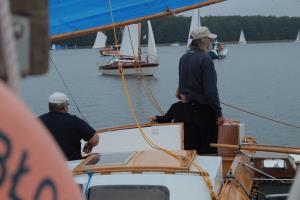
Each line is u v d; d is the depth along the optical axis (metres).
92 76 48.06
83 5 6.27
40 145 0.98
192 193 3.71
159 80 42.66
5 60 0.90
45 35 1.05
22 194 0.96
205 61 5.86
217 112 5.86
